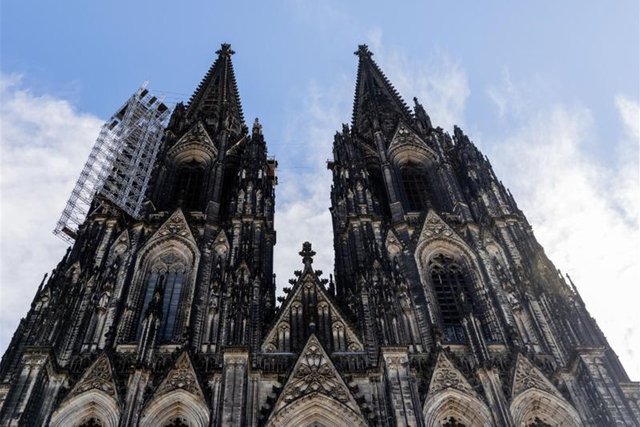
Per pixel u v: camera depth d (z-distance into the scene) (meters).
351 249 84.19
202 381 64.62
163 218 87.50
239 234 84.31
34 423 59.84
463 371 66.50
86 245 79.88
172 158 104.75
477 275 80.75
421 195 98.31
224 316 70.81
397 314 70.44
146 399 63.00
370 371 65.31
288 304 75.88
